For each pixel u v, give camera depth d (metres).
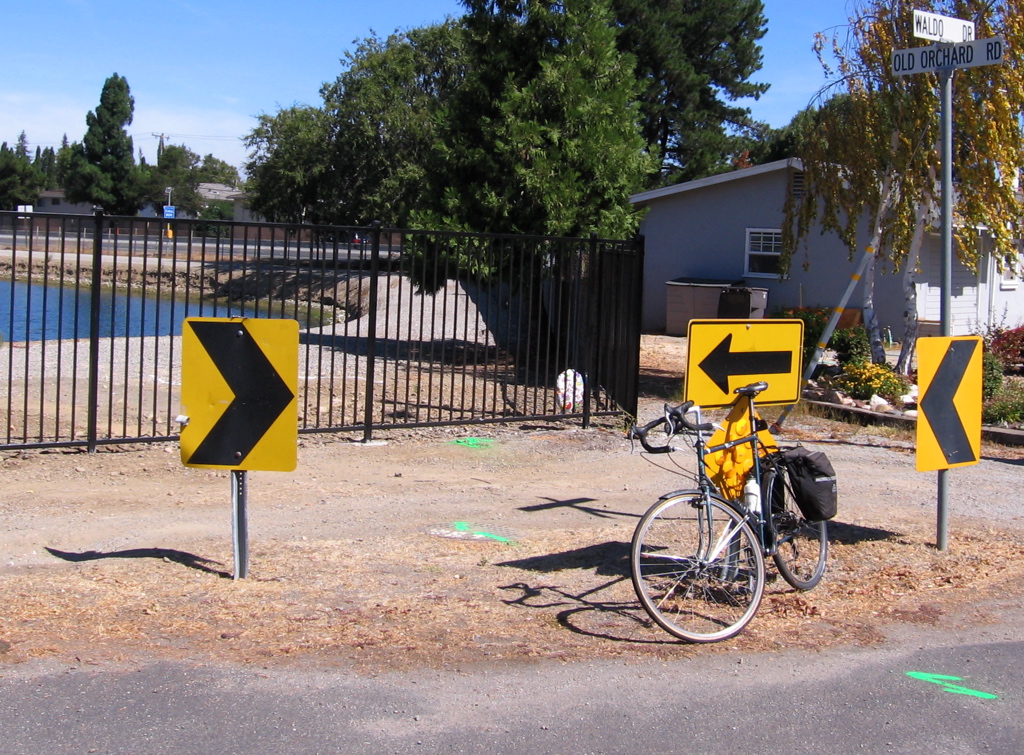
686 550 4.91
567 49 14.77
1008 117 11.72
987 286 21.61
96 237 7.77
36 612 4.66
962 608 5.28
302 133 38.31
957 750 3.64
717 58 41.91
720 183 21.50
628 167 14.67
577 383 10.70
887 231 13.14
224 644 4.39
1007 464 9.38
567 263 12.97
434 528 6.49
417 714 3.78
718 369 5.23
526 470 8.37
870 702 4.04
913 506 7.55
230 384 5.05
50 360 12.43
